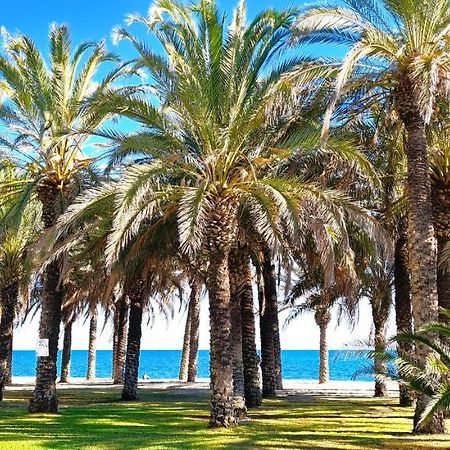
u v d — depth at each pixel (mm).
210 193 14062
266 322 23844
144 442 11375
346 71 12125
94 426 13867
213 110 13766
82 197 13227
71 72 17422
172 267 22594
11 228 17000
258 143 14930
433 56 12523
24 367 104062
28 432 12703
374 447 10977
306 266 20969
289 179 13914
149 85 14891
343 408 18938
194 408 18859
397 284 19922
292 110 14734
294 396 24891
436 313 13062
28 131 17172
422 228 13406
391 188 18094
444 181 16188
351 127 16484
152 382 38812
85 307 35562
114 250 11953
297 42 13633
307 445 11164
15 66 17031
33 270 16516
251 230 17125
